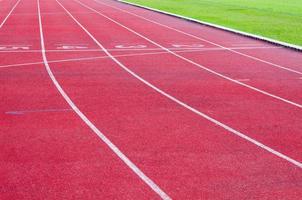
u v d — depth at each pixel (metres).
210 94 12.53
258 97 12.33
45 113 10.47
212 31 25.97
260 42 22.17
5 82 13.46
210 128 9.61
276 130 9.55
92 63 16.52
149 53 18.78
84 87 13.01
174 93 12.55
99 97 11.96
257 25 27.95
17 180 6.96
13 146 8.38
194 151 8.25
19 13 34.84
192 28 27.16
